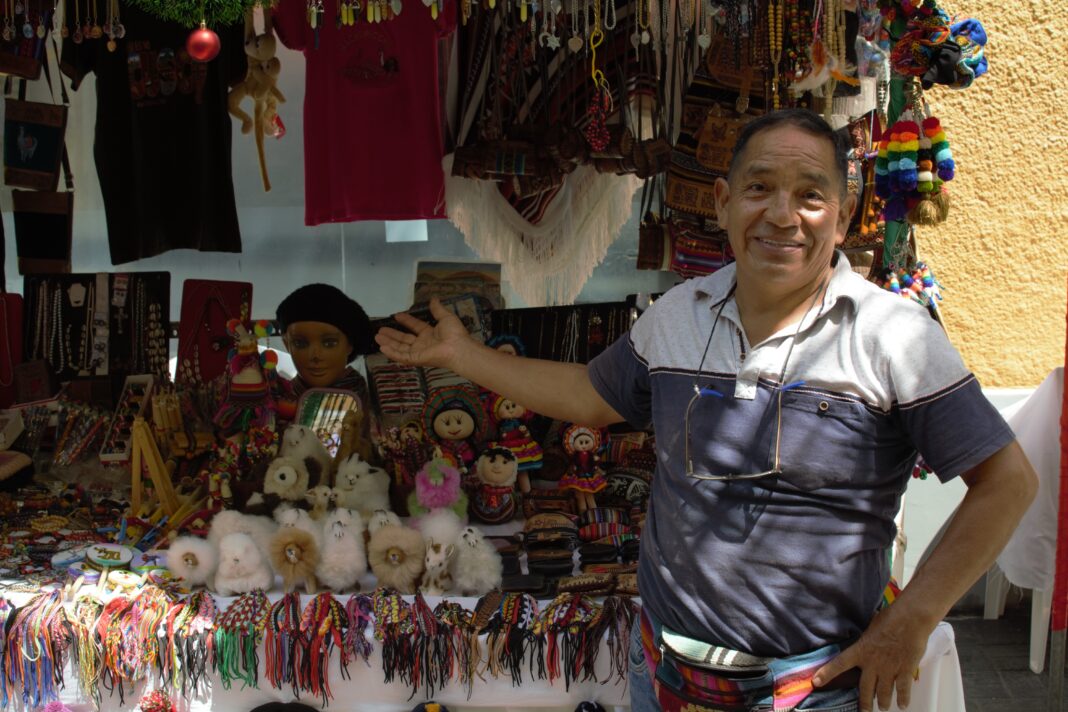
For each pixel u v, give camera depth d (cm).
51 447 344
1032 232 403
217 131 338
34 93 375
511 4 283
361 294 418
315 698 238
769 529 161
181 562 254
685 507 168
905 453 164
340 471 287
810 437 158
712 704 166
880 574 167
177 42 331
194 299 354
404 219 327
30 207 362
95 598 245
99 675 236
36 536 290
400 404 338
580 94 314
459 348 215
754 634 163
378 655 235
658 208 384
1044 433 343
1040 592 357
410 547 250
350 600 240
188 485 318
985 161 399
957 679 236
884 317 159
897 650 155
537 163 307
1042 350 411
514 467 297
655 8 302
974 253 405
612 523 286
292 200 408
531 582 254
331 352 327
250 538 255
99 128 338
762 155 161
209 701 240
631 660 197
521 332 349
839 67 258
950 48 222
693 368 172
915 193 228
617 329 340
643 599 183
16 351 356
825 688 161
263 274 415
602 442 309
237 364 321
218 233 345
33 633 235
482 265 371
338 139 322
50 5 294
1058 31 388
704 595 166
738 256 167
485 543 256
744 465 162
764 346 163
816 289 166
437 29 316
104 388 356
